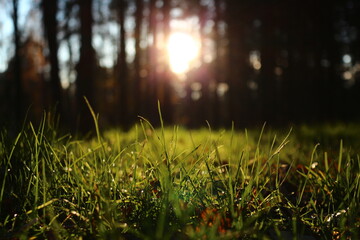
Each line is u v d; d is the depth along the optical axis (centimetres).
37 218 169
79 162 242
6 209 203
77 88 1040
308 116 2694
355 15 2448
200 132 923
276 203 218
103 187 193
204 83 3397
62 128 360
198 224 177
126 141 367
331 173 301
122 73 2172
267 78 2833
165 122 2250
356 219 192
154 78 2355
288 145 467
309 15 2369
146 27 2578
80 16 1075
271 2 2541
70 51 2852
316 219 206
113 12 2703
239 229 166
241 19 2688
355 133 743
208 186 244
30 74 2888
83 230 174
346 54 2783
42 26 2020
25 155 236
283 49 2766
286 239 178
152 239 156
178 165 216
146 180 221
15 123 305
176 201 186
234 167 316
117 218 187
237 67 3128
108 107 3384
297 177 303
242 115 3834
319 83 2302
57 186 215
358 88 3684
